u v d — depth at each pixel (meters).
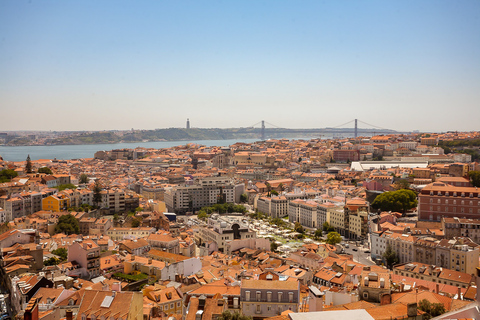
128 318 157.38
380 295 186.88
